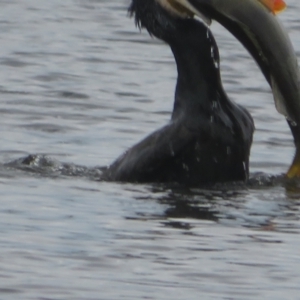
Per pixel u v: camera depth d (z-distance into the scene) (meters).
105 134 18.88
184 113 15.05
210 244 12.56
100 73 24.00
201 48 14.94
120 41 27.73
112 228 13.07
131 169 15.29
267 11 14.56
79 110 20.48
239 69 24.42
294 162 15.38
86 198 14.40
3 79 22.97
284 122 19.97
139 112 20.56
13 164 16.20
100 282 11.30
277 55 14.53
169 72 24.53
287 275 11.65
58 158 17.11
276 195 14.80
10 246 12.30
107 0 33.72
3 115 19.88
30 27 29.17
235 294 11.09
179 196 14.57
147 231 12.98
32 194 14.53
